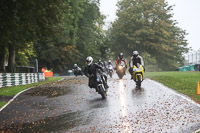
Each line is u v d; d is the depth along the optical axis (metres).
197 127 24.41
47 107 37.78
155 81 66.88
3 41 76.44
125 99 40.81
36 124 28.30
